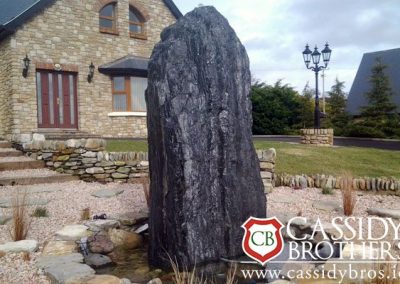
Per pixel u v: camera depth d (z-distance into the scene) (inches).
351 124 995.9
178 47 163.3
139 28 709.3
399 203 252.2
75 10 617.0
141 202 265.4
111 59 659.4
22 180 330.6
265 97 1118.4
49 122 606.2
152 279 148.3
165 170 158.4
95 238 189.9
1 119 602.9
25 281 139.0
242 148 171.9
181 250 155.0
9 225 209.2
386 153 439.8
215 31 170.9
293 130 1093.1
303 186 303.6
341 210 234.1
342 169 348.5
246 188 171.3
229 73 170.1
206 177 159.8
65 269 143.3
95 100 641.6
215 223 161.3
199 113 160.1
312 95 1293.1
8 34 556.4
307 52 619.5
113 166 353.1
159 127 160.1
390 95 1064.2
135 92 672.4
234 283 147.8
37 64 579.5
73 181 350.6
